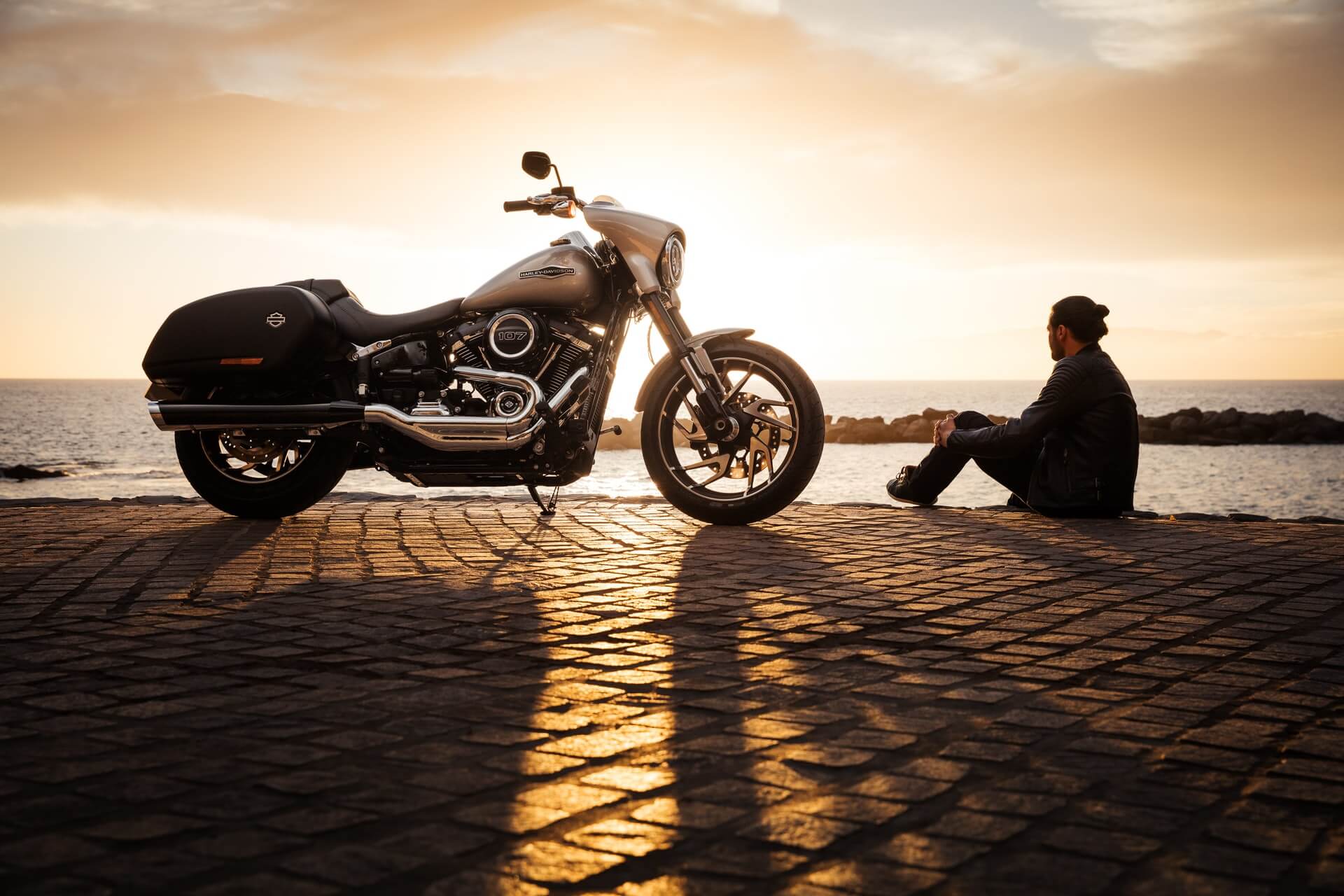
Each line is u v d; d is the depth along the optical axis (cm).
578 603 352
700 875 160
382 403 521
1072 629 317
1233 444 4897
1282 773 201
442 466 521
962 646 297
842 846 169
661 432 540
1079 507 561
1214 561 428
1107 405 557
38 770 202
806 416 525
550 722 230
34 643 300
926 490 606
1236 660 283
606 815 182
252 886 155
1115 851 168
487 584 384
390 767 204
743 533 512
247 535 505
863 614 336
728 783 196
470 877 159
